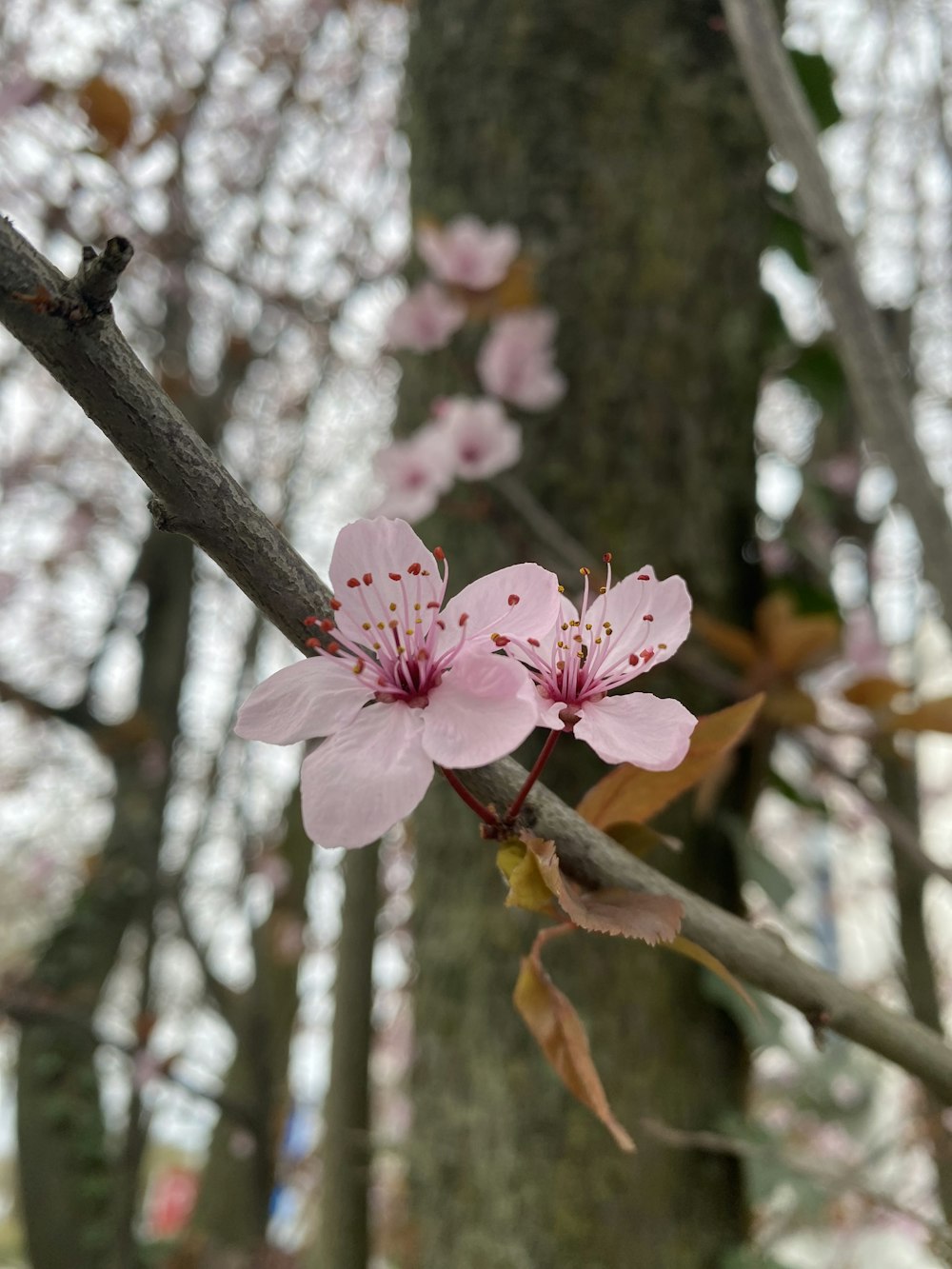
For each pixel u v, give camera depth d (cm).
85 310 6
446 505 20
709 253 22
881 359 15
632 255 21
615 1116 17
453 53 23
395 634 8
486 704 7
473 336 22
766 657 18
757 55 15
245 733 7
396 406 24
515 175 22
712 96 22
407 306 22
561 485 20
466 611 8
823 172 15
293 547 7
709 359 21
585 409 21
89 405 6
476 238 21
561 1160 17
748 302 22
